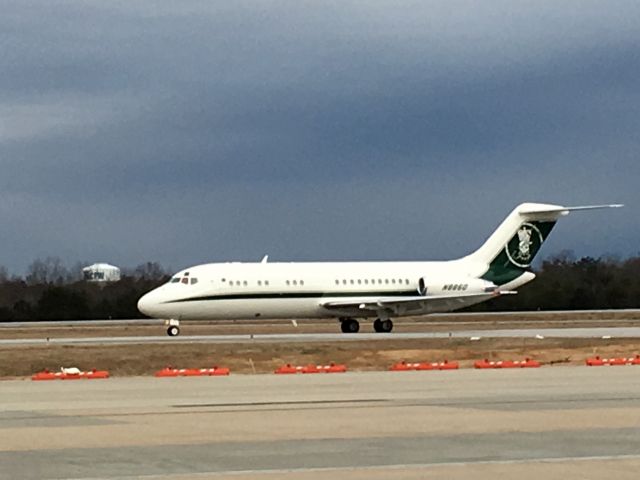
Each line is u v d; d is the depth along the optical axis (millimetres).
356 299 88312
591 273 161750
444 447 22938
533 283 154750
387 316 91125
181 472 20172
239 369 51312
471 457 21562
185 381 42375
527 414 28906
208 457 21906
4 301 159250
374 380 41594
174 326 84562
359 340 70688
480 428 26047
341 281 88375
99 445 23781
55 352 58469
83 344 66938
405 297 89688
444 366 48875
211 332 90938
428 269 91938
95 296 146250
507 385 38469
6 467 20906
